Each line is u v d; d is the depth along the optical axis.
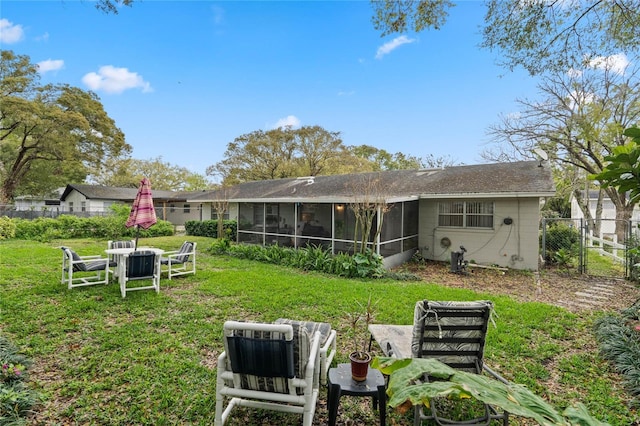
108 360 3.79
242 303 6.01
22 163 26.67
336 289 7.03
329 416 2.62
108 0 4.40
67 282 7.21
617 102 14.31
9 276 7.71
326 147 30.81
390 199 9.59
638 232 9.23
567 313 5.65
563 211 20.36
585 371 3.69
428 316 2.81
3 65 23.45
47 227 16.45
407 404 1.46
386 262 10.21
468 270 9.95
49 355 3.91
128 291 6.74
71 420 2.77
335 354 4.04
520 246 10.13
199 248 13.69
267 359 2.39
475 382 1.21
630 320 5.07
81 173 33.75
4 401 2.73
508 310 5.74
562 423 1.05
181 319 5.14
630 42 4.80
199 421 2.80
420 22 5.11
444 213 11.52
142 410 2.90
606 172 2.50
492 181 10.61
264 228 13.87
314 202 11.32
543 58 5.07
